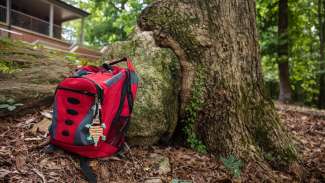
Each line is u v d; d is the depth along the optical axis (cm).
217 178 298
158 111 328
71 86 261
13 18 1658
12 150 271
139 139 321
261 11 1269
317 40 1492
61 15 2048
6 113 332
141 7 1107
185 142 355
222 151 336
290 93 1197
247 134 342
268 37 1201
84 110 260
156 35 366
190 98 353
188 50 357
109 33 2286
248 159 328
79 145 260
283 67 1207
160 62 354
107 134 276
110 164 281
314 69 1434
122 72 283
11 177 236
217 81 349
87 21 2825
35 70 454
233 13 361
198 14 362
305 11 1362
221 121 344
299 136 492
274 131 352
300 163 354
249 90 356
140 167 290
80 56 815
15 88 358
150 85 335
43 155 271
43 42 1570
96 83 258
